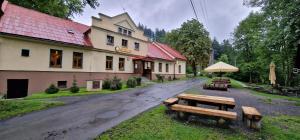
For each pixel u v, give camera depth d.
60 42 15.10
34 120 6.01
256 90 16.52
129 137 4.39
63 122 5.80
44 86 14.33
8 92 12.46
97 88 13.94
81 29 19.41
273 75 17.34
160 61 28.33
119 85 14.59
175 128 4.98
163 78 25.66
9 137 4.60
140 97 10.73
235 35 37.47
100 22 18.81
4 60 12.09
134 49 23.38
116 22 20.73
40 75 14.10
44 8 19.05
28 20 14.55
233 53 43.62
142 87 16.09
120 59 21.44
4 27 12.20
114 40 20.44
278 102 9.77
